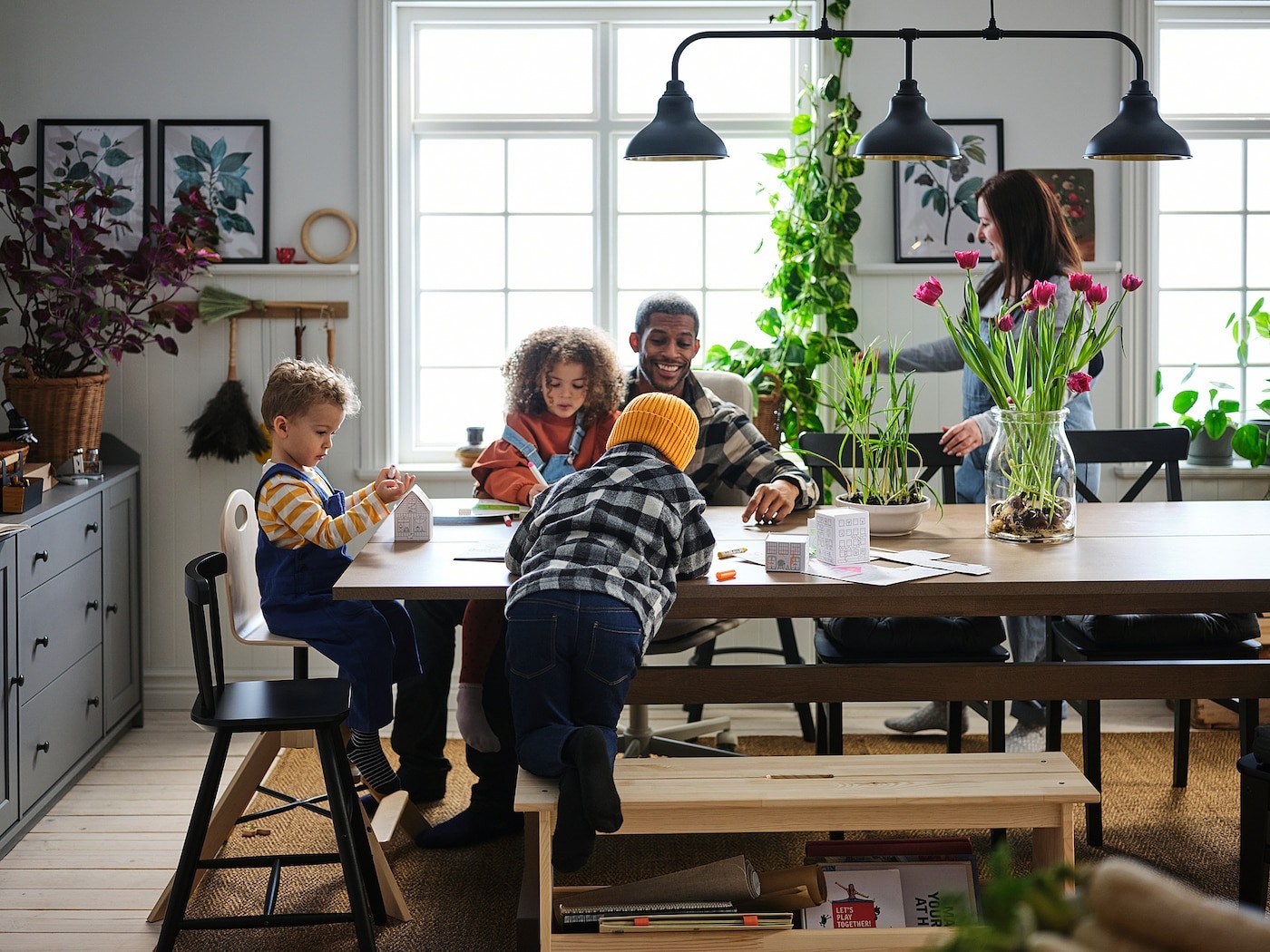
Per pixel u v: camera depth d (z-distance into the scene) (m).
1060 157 4.29
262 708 2.44
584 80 4.45
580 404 3.30
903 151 3.17
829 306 4.18
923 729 3.95
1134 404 4.36
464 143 4.45
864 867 2.31
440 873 2.99
